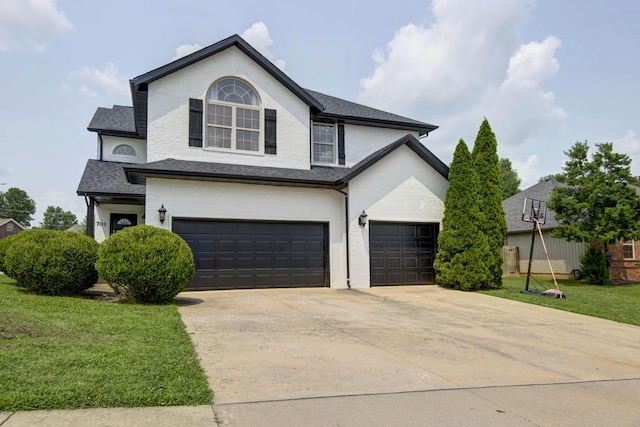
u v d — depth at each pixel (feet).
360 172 44.73
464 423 11.97
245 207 42.27
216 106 45.78
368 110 56.95
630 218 51.72
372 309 31.91
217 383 14.32
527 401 14.10
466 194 44.80
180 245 31.30
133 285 29.37
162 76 43.65
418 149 48.29
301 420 11.64
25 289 33.27
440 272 46.06
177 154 43.42
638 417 13.07
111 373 13.93
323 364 17.19
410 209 47.96
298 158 48.29
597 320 30.58
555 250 65.77
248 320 25.91
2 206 246.27
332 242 45.42
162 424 10.81
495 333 25.11
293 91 48.55
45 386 12.44
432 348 20.77
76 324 20.70
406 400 13.60
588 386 16.11
